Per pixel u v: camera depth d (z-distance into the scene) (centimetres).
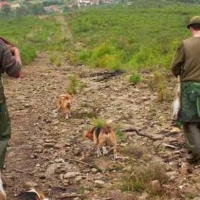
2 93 606
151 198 629
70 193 660
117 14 7981
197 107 718
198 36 732
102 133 802
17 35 5675
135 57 2258
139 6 10962
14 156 829
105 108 1202
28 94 1500
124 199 627
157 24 5703
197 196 631
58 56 3331
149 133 924
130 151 809
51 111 1209
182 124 750
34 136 959
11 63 584
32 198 576
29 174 741
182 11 7719
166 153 805
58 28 7100
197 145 732
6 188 682
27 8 15425
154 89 1446
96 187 677
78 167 764
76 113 1141
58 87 1656
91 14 8556
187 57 721
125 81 1664
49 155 834
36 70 2264
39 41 5316
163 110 1131
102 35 4919
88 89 1526
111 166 757
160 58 2208
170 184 672
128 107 1194
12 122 1088
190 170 717
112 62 2208
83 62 2611
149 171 684
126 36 4256
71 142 904
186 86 725
